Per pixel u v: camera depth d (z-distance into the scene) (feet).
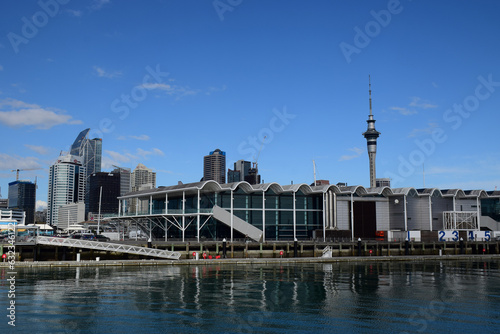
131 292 158.30
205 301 142.82
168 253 287.07
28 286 171.22
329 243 342.44
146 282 184.24
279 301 144.15
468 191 447.01
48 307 132.57
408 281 195.52
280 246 337.11
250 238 339.77
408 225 400.67
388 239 383.45
